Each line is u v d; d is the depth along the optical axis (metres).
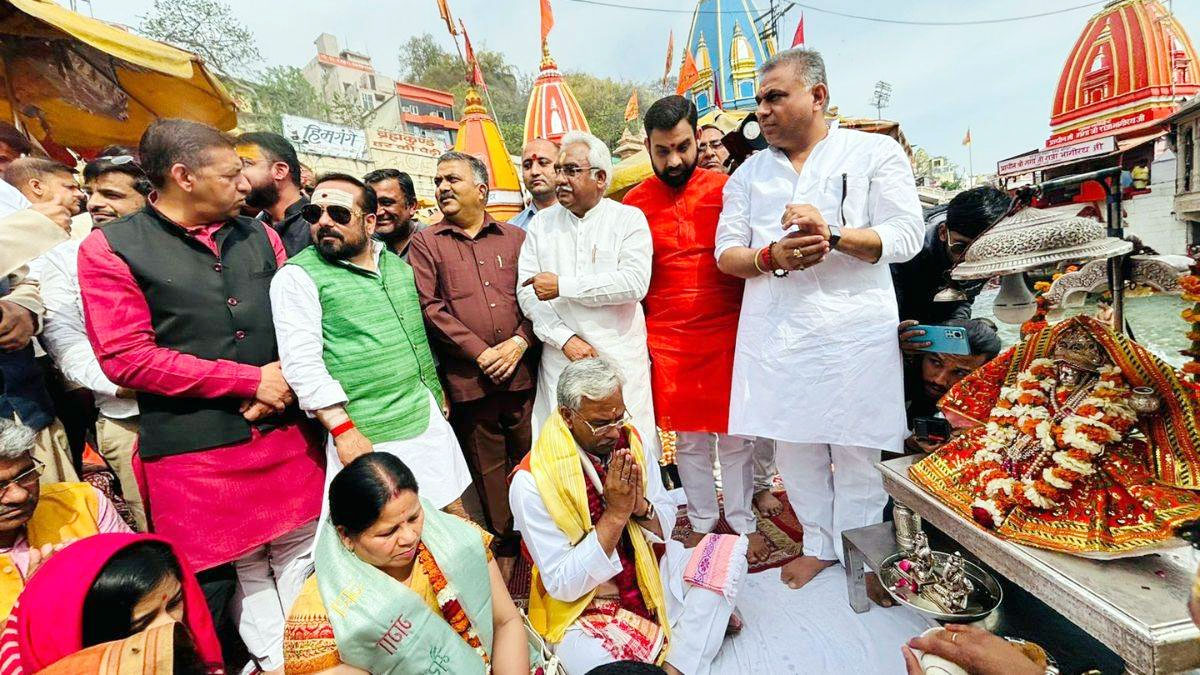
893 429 2.32
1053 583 1.47
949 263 2.64
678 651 2.06
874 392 2.30
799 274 2.34
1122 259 1.85
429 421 2.48
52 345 2.30
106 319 1.93
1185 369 1.47
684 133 2.67
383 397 2.35
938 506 1.87
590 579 1.90
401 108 32.41
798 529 3.18
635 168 7.48
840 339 2.29
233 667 2.40
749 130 3.60
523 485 2.04
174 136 1.97
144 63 4.47
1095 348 1.63
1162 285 1.76
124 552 1.48
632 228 2.75
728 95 15.69
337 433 2.19
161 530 2.10
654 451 2.91
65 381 2.70
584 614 2.02
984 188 2.43
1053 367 1.76
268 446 2.22
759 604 2.44
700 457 2.98
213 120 6.02
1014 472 1.72
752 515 3.07
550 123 10.88
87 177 2.69
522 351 2.87
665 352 2.88
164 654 1.23
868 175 2.28
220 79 5.55
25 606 1.38
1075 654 1.87
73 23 3.99
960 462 1.93
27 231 1.98
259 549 2.36
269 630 2.35
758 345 2.49
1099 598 1.35
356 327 2.29
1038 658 1.55
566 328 2.77
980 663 1.45
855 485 2.47
